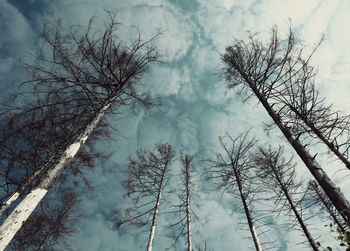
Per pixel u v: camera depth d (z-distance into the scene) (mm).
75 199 8172
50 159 4957
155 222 7031
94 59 4457
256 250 5254
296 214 6523
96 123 4547
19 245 5645
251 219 5984
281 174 7984
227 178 7566
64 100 4262
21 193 4699
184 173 9992
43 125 4012
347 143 4145
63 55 3967
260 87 5656
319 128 4355
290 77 4582
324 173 3697
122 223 7195
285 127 4832
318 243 2377
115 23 4234
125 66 4898
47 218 6629
